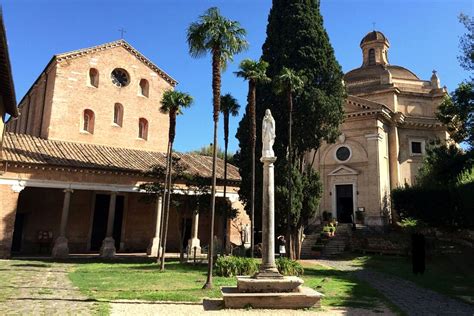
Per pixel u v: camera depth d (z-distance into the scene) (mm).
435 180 33625
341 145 40281
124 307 10703
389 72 44062
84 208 31156
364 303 12188
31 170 26078
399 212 33812
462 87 29234
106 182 28359
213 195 15156
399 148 41594
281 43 28688
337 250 32031
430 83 45438
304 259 28938
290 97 23625
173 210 35219
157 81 38000
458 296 14289
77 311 9969
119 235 32531
